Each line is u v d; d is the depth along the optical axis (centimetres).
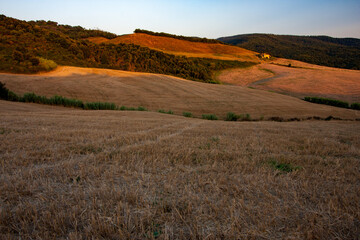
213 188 311
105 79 4747
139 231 218
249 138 734
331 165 432
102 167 402
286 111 3350
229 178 352
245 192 301
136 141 641
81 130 776
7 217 233
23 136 646
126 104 3444
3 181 329
